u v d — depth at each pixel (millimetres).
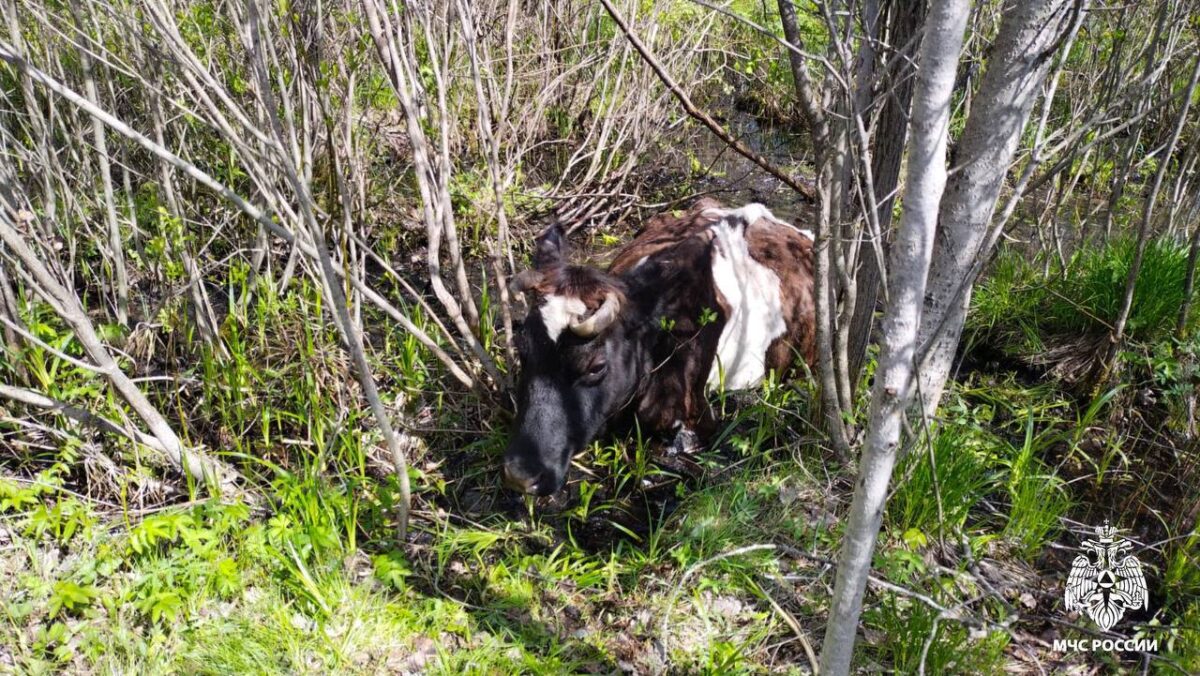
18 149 4859
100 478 3883
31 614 3254
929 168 2094
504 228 4488
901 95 3764
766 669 3418
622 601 3689
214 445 4379
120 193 5555
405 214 6609
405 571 3559
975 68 5902
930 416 3980
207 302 4582
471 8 5156
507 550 3934
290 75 4762
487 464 4445
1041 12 3172
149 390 4602
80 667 3121
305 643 3279
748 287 4953
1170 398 4984
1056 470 4371
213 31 4598
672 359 4562
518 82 6980
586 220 7074
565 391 4055
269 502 3850
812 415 4605
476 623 3486
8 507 3672
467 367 4602
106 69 4340
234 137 3533
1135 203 7199
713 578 3760
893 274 2232
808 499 4219
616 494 4324
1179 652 3596
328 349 4559
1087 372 5207
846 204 4051
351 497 3830
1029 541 4055
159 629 3205
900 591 3018
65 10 4449
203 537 3406
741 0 9391
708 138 8727
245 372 4344
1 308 3957
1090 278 5531
